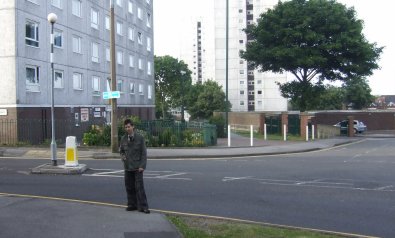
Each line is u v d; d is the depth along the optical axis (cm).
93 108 3947
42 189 1255
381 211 994
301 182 1404
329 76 4688
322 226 862
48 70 3170
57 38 3359
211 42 12669
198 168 1769
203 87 9231
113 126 2312
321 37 4212
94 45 4028
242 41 10412
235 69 10462
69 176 1522
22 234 742
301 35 4231
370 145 3334
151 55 5847
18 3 2828
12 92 2798
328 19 4269
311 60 4172
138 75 5306
